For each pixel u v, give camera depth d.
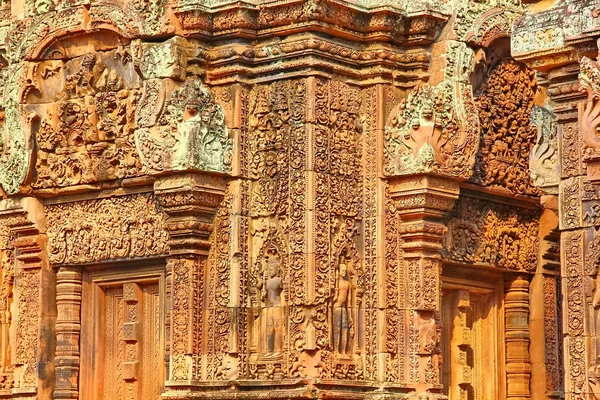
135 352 32.88
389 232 31.59
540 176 26.50
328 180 31.02
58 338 33.81
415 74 32.09
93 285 33.72
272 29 31.44
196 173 31.05
